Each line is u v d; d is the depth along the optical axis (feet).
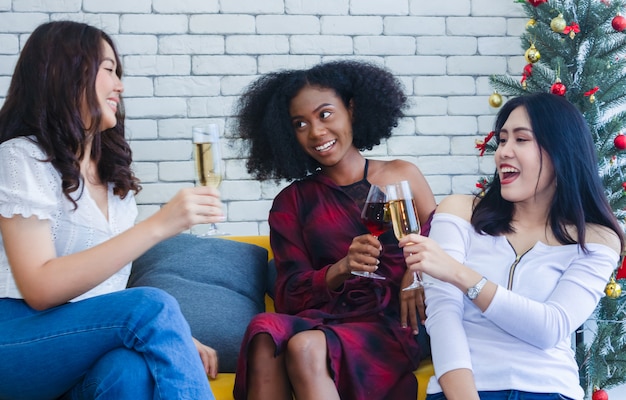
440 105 11.68
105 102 6.36
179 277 8.51
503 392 5.97
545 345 6.00
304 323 6.81
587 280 6.24
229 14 11.28
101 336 5.56
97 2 11.05
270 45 11.36
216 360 7.27
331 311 7.44
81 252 5.69
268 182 9.40
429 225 7.91
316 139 8.09
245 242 9.36
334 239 7.79
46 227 5.84
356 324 7.07
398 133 11.60
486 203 6.72
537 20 10.48
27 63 6.23
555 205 6.47
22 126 6.15
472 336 6.28
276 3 11.37
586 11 10.03
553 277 6.31
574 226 6.50
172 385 5.48
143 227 5.74
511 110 6.73
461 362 5.98
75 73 6.17
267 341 6.47
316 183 8.14
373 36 11.57
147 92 11.14
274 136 8.58
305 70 8.38
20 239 5.75
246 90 9.43
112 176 6.66
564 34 10.18
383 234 7.81
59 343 5.56
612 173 10.14
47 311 5.73
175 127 11.18
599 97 9.99
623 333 9.80
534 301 6.03
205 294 8.25
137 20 11.12
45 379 5.63
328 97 8.15
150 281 8.42
